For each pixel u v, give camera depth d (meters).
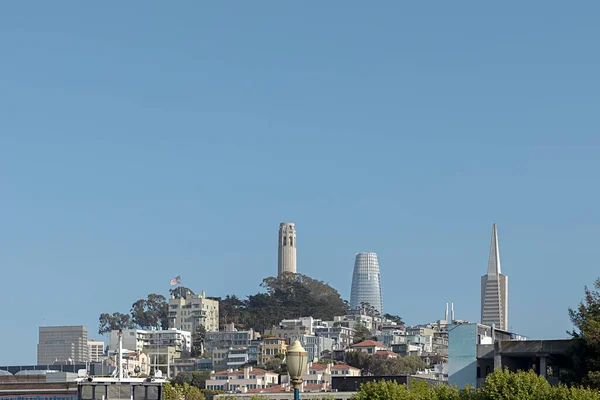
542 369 137.62
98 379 90.25
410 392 120.56
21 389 137.50
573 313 125.94
